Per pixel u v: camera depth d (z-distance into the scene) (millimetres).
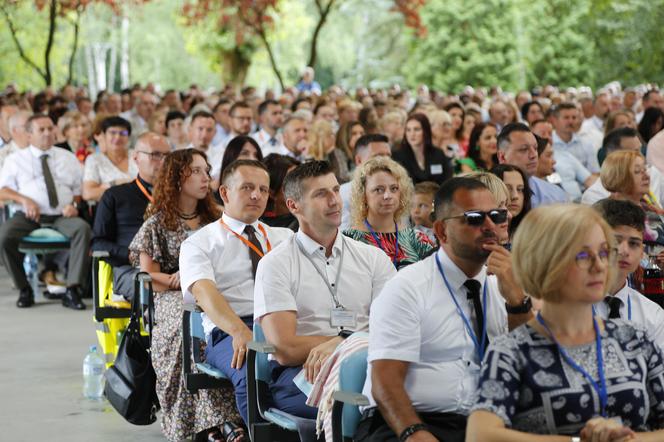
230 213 6164
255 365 5102
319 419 4523
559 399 3328
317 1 26266
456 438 4027
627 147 9375
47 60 25141
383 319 4164
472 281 4215
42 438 6477
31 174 11109
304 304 5258
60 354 8836
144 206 8633
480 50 43156
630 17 35875
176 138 14070
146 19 58969
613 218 4664
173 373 6191
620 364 3383
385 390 4055
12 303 11219
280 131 14492
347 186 8039
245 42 31875
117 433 6590
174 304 6383
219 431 6086
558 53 41656
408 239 6441
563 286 3299
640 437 3338
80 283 10930
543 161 8898
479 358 4191
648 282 5617
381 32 55219
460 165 11258
